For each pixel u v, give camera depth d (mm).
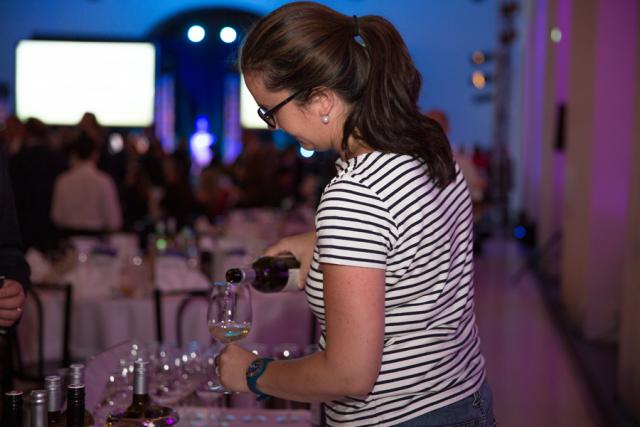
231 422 2186
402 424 1450
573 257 7000
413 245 1397
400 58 1440
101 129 6375
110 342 3941
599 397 4730
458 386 1492
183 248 5043
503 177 15023
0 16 17172
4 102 15727
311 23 1406
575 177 6926
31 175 5922
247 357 1539
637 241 4395
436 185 1442
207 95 19062
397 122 1417
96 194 6266
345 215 1360
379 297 1359
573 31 6973
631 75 5914
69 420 1489
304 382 1404
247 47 1436
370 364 1351
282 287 1842
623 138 6012
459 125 17719
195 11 17922
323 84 1399
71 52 16094
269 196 8906
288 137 17953
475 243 11727
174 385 2029
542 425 4340
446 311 1490
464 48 17625
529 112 13508
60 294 4055
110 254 4152
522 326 6898
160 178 10312
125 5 17578
